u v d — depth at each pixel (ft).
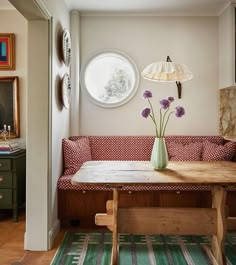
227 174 6.54
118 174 6.53
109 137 11.29
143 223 6.81
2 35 11.19
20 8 6.88
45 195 7.80
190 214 6.82
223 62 11.06
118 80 11.92
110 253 7.50
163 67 7.82
